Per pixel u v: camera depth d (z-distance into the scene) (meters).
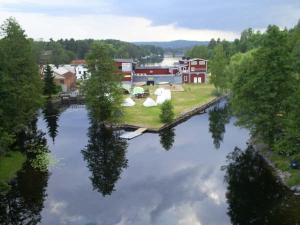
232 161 49.69
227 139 60.31
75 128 68.81
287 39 44.09
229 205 37.53
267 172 43.91
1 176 43.00
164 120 68.19
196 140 60.06
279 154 46.03
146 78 135.88
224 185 42.22
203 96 100.38
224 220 34.69
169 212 36.44
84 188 41.91
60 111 85.88
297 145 37.97
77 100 98.38
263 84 43.53
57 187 42.03
